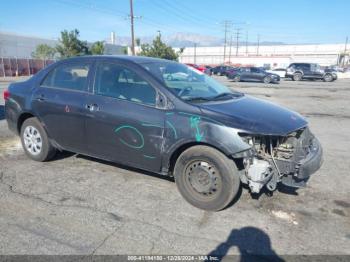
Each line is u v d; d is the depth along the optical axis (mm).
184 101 3713
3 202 3762
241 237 3170
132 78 4047
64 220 3404
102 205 3744
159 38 48312
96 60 4445
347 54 79000
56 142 4805
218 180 3541
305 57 81250
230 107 3783
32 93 4934
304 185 3688
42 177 4504
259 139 3551
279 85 25062
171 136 3672
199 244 3047
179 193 4082
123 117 3973
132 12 39719
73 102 4441
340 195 4156
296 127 3611
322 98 15562
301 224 3434
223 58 87250
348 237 3215
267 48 93188
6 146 5930
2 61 36719
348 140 7121
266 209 3725
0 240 3033
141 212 3602
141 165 4043
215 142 3426
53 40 61375
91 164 5012
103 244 3006
